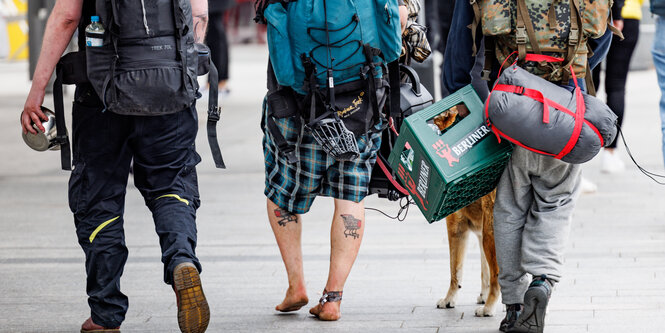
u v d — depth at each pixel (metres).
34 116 8.02
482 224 9.09
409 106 9.34
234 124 24.28
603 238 12.31
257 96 30.19
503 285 8.33
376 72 8.73
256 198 15.59
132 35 7.65
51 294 10.28
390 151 9.48
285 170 9.16
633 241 12.11
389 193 9.63
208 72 8.53
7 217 14.43
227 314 9.46
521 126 7.57
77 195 8.12
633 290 9.91
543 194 8.11
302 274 9.35
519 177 8.11
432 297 9.93
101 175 8.10
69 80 7.93
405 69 9.54
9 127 23.98
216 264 11.52
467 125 8.09
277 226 9.33
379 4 8.55
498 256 8.31
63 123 8.07
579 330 8.62
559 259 8.04
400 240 12.52
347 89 8.59
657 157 18.53
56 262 11.74
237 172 17.95
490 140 8.02
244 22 59.28
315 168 9.02
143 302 9.93
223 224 13.77
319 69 8.47
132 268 11.38
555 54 7.86
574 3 7.83
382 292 10.16
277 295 10.15
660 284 10.12
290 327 8.98
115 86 7.64
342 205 9.18
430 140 8.04
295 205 9.24
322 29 8.38
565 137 7.55
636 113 25.20
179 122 8.14
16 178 17.77
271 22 8.47
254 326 9.03
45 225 13.88
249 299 10.01
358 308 9.58
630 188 15.68
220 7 27.39
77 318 9.39
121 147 8.09
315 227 13.46
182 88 7.80
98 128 8.01
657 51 13.08
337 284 9.18
